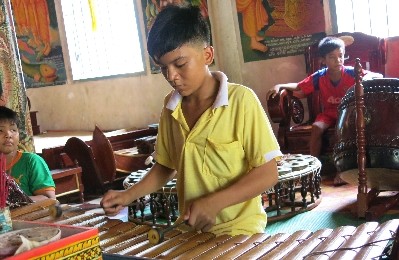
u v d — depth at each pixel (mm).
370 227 1829
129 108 8320
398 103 4227
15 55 4422
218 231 2166
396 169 4266
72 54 9000
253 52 7203
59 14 8922
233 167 2119
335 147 4719
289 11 7090
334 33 7059
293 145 6355
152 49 1929
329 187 5590
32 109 9602
